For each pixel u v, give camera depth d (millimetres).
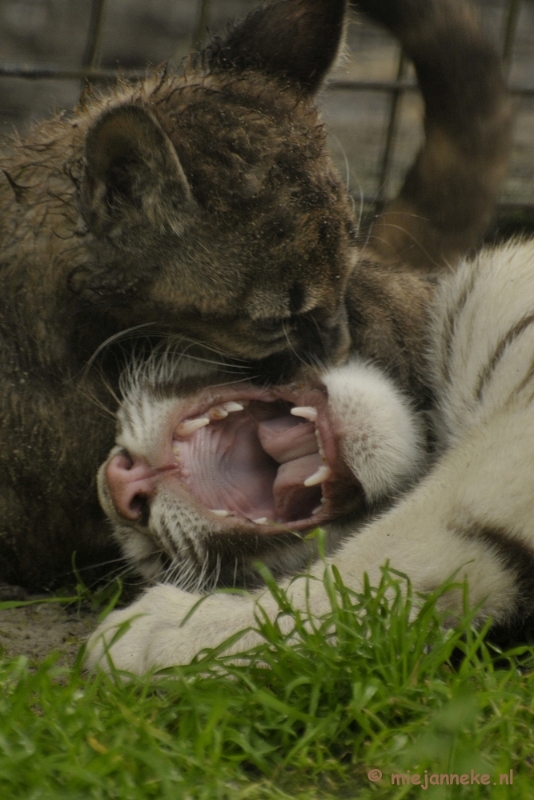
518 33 27500
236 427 11133
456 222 16297
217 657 7867
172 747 6582
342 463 10406
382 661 7430
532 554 8578
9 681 7555
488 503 8664
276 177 11148
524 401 9461
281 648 7469
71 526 11297
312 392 10969
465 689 7109
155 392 10547
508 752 6520
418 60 16234
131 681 7672
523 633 8984
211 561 10219
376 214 17328
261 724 6969
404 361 12062
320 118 12492
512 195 18906
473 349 10711
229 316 11141
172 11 32156
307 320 11383
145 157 10680
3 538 11266
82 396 11164
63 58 28234
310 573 8719
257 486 10898
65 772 6242
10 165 11797
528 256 11086
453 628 8086
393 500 10406
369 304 12281
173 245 10969
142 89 12102
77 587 10102
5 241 11250
